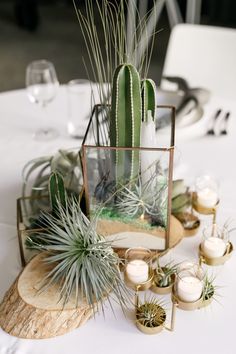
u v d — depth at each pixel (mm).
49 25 4164
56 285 842
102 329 824
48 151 1296
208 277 911
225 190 1142
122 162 863
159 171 862
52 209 921
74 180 1014
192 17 3604
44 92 1369
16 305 816
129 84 811
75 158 1035
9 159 1265
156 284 873
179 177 1179
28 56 3654
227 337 810
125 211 906
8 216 1078
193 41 1837
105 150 852
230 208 1092
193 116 1391
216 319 838
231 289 891
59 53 3686
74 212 857
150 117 859
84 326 829
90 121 906
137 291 843
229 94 1835
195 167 1216
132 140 854
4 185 1173
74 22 4223
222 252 916
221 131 1341
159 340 806
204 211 1026
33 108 1493
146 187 881
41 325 802
